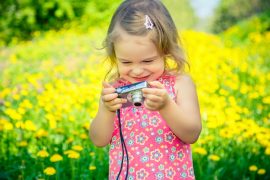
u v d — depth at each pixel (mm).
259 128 3939
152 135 2205
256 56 7914
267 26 10914
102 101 2219
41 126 4477
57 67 6406
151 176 2168
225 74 6398
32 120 4617
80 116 4727
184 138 2148
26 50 8547
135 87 1986
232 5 14438
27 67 7117
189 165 2242
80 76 6500
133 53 2018
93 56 7117
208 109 5004
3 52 8523
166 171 2176
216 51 7914
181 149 2217
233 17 14516
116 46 2059
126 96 2031
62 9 11102
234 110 4488
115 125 2285
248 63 7527
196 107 2232
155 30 2064
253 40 9898
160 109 2031
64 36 9961
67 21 11281
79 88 5453
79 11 11328
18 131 4090
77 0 11266
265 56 8195
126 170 2199
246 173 3797
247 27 10977
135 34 2023
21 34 11016
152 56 2045
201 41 8977
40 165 3494
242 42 9797
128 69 2062
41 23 11234
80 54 8047
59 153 3723
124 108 2271
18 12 10977
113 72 2404
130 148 2213
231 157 3883
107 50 2205
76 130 4371
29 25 11094
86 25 11078
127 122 2248
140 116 2232
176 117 2064
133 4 2188
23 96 5324
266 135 3846
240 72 6719
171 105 2033
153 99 1953
